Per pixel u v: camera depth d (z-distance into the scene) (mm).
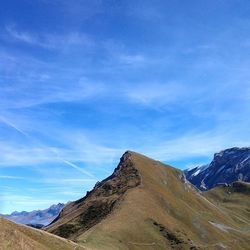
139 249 131625
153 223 155375
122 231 136250
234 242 196625
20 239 57562
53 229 164000
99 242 118000
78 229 158375
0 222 59031
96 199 183000
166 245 147000
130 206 160500
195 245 155375
